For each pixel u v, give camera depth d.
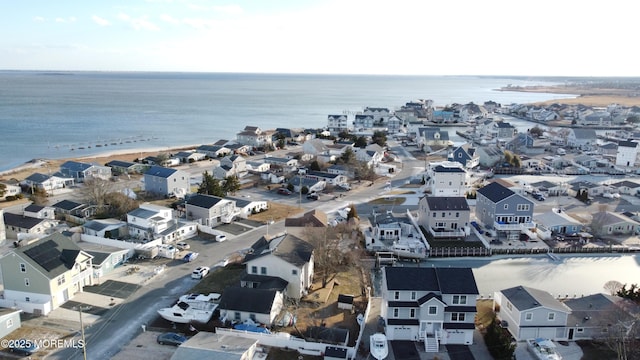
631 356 39.06
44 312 44.94
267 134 151.50
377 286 54.44
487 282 55.69
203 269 54.28
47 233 66.44
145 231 65.56
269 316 42.88
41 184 90.19
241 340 38.88
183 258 58.88
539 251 64.12
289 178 101.44
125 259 58.09
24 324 43.19
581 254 64.19
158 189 87.12
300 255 51.03
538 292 45.38
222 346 37.41
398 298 42.50
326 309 47.34
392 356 39.97
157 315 45.19
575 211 81.69
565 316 42.06
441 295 41.84
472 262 61.62
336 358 37.69
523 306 42.38
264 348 39.69
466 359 39.75
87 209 74.69
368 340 42.19
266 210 80.62
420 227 72.88
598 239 68.62
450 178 86.94
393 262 60.31
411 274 43.38
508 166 114.12
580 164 115.56
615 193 90.75
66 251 50.28
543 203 86.25
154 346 40.03
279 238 55.66
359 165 105.44
